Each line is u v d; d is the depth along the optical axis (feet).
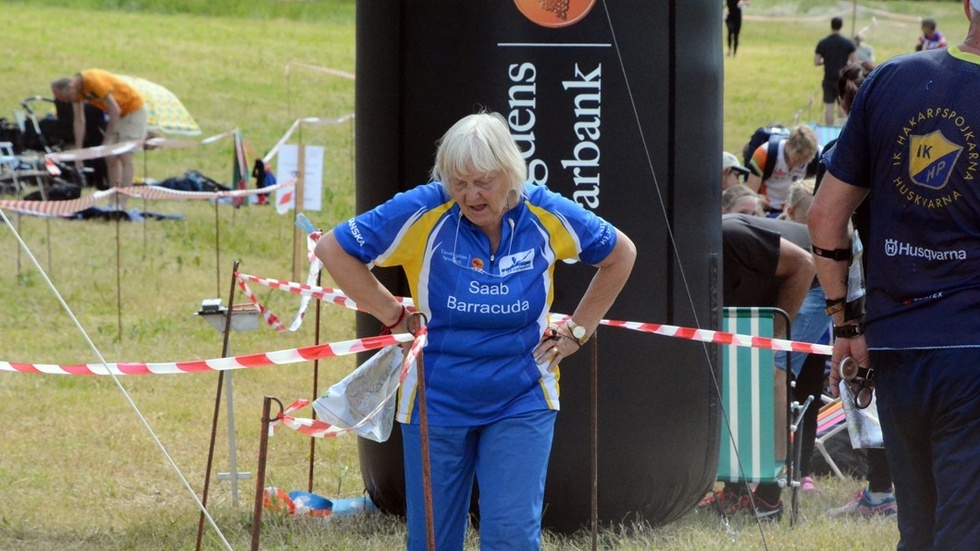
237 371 94.38
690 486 57.62
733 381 60.80
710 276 56.70
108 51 311.68
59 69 279.28
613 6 52.54
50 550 55.88
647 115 53.42
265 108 258.57
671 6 53.42
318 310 62.64
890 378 36.96
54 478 68.18
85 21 363.15
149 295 119.44
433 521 39.70
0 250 134.10
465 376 38.88
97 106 163.02
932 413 36.11
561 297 53.52
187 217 157.38
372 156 55.93
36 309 112.06
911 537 37.68
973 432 35.22
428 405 39.29
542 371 39.81
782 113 265.75
